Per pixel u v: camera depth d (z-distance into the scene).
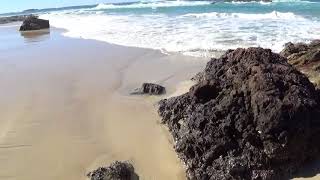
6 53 21.78
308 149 8.37
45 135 10.53
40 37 27.97
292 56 13.50
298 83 8.86
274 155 8.08
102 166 8.80
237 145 8.34
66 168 8.88
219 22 25.61
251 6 37.19
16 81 15.58
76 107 12.31
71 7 88.12
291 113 8.22
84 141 10.08
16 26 41.16
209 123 8.69
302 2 38.03
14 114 12.06
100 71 16.05
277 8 33.16
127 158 9.15
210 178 8.09
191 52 17.69
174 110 10.27
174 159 8.96
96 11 52.78
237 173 8.00
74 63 17.73
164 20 29.39
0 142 10.23
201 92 9.79
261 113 8.37
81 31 28.39
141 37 22.34
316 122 8.46
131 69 15.98
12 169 8.98
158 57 17.45
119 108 12.01
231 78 9.45
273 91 8.50
